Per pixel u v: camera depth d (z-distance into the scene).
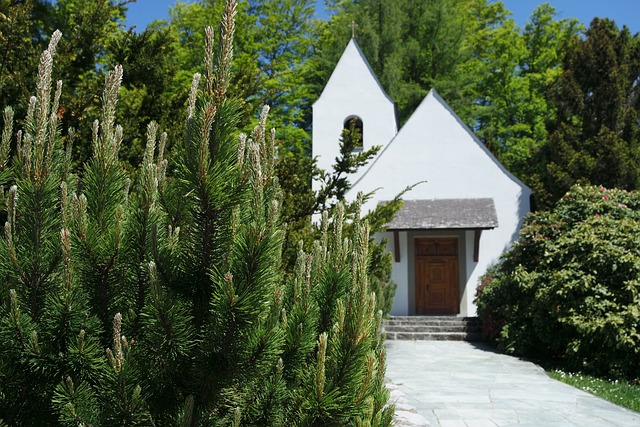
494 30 31.14
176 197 2.51
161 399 2.18
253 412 2.34
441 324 16.38
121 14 6.47
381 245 7.38
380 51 28.88
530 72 30.44
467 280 17.59
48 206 2.27
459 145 18.41
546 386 8.88
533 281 12.32
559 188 18.55
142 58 6.00
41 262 2.18
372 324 2.61
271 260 2.14
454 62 29.48
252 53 25.73
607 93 19.12
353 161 6.61
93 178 2.39
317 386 2.23
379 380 2.70
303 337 2.45
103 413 2.05
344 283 2.75
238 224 2.26
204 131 2.11
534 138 28.19
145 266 2.29
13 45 4.78
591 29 20.16
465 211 17.44
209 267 2.22
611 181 18.08
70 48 5.36
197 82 2.22
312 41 29.73
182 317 2.10
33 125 2.33
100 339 2.24
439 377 9.66
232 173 2.19
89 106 5.15
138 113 5.90
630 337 9.89
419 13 30.08
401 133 18.70
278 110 26.05
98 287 2.26
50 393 2.15
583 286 10.88
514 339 12.73
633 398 8.06
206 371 2.12
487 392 8.26
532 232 13.23
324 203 6.68
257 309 2.10
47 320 2.14
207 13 23.05
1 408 2.10
